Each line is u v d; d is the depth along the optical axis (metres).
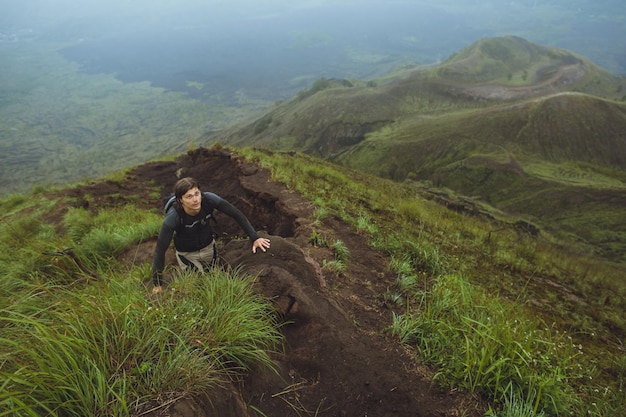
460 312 3.92
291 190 8.74
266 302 3.17
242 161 12.25
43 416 1.68
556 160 134.62
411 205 11.09
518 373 2.80
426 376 2.96
